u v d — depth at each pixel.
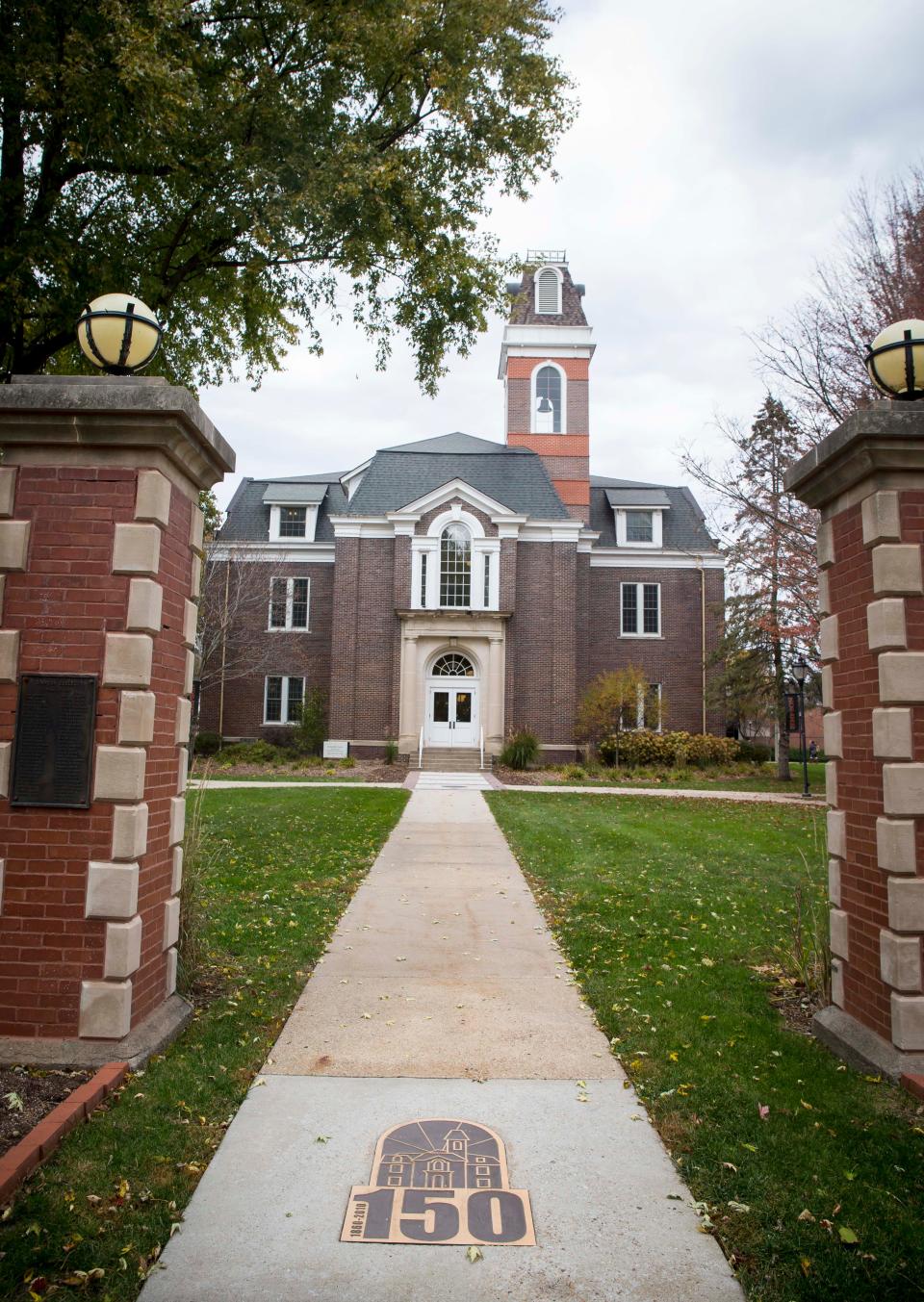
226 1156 3.81
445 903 8.99
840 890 5.35
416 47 11.02
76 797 4.69
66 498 4.88
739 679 29.05
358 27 10.20
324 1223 3.32
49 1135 3.76
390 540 30.11
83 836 4.70
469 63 11.21
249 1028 5.33
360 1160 3.80
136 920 4.77
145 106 8.70
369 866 10.91
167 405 4.72
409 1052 5.02
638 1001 5.89
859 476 5.02
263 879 9.93
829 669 5.55
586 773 26.72
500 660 29.03
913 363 4.94
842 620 5.36
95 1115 4.08
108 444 4.86
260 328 13.44
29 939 4.66
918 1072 4.53
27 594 4.82
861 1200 3.48
